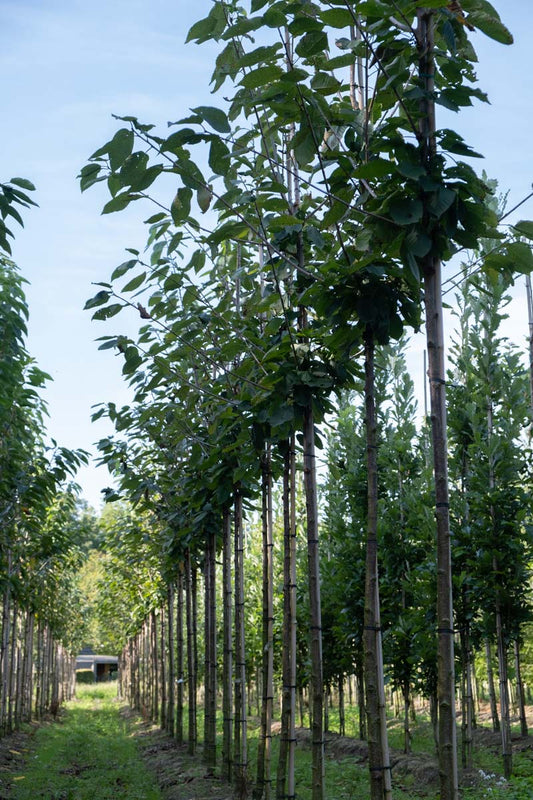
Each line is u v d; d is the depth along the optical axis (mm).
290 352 6020
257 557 19375
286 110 4523
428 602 10414
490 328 10922
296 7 4270
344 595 12617
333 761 11633
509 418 10906
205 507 10555
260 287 7332
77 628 33375
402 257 4113
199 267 6098
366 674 4750
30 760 14594
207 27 4664
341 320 4926
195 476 9922
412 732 15172
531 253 4426
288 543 7121
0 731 16406
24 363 10742
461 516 10719
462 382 11961
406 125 4254
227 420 7938
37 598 18219
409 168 3980
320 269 4820
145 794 10523
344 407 14164
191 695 14375
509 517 9977
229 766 10523
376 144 4168
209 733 11906
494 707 13219
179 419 8969
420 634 10594
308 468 5984
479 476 10320
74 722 26156
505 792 7910
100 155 4223
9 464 10812
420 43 4164
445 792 3807
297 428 6355
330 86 4602
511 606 10031
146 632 27797
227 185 5930
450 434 11312
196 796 9820
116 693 51250
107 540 17984
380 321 4797
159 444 11305
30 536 15141
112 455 11508
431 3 3855
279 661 17844
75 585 27547
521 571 9867
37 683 25328
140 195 4672
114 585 22172
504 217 4238
